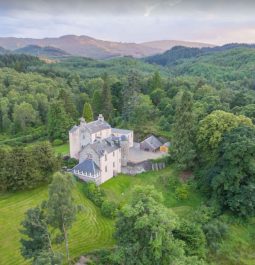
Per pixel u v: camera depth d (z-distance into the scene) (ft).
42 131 414.21
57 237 120.78
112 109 401.49
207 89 387.75
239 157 197.36
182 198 215.51
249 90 447.42
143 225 107.96
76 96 474.08
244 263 162.61
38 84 527.40
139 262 113.09
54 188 108.06
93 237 161.48
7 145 364.17
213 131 228.63
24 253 109.60
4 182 195.11
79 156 244.63
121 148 249.14
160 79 438.81
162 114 361.71
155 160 257.75
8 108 441.27
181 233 152.25
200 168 240.73
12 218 173.17
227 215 198.90
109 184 221.66
